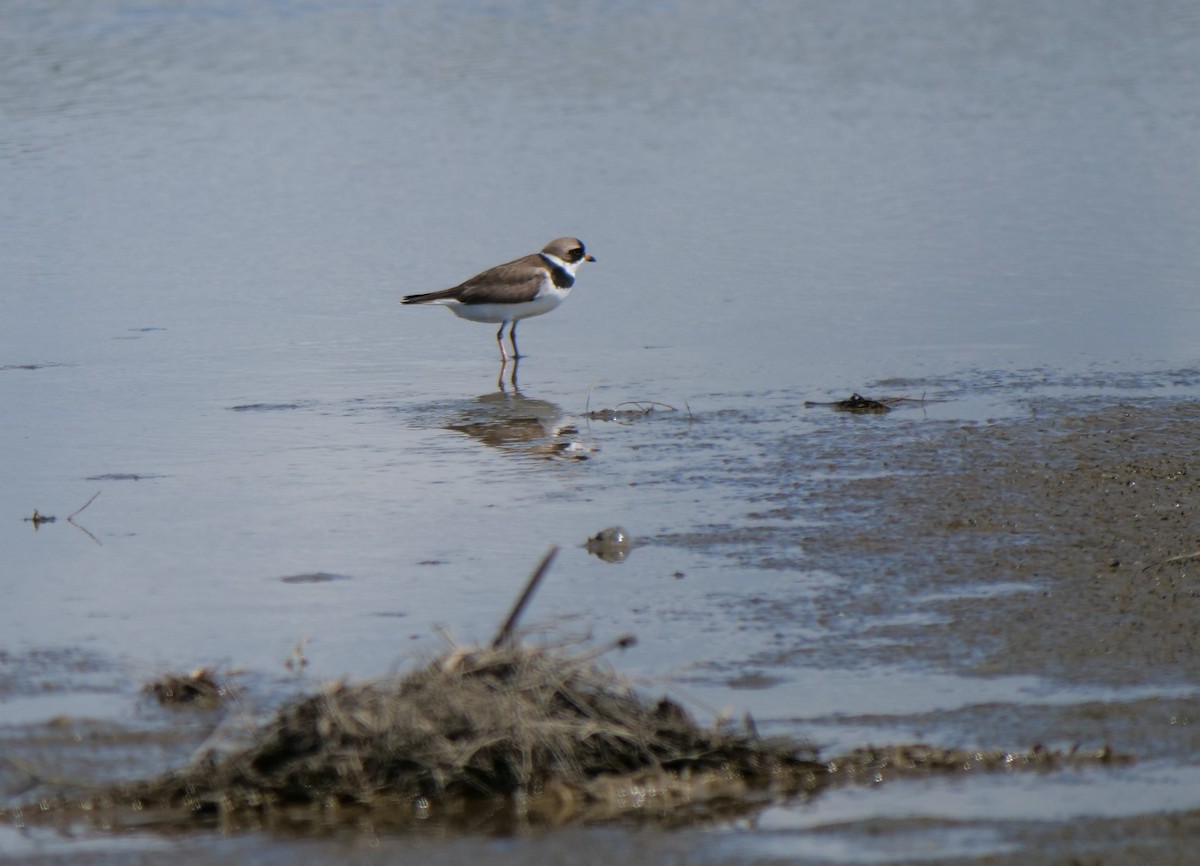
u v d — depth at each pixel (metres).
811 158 29.41
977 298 20.64
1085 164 28.56
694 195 26.72
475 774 8.49
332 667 10.20
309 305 21.16
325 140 31.39
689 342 19.16
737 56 40.50
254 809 8.41
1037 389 16.45
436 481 14.18
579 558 12.09
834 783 8.59
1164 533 12.05
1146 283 21.08
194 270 22.86
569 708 8.84
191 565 12.19
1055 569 11.48
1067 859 7.70
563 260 18.89
